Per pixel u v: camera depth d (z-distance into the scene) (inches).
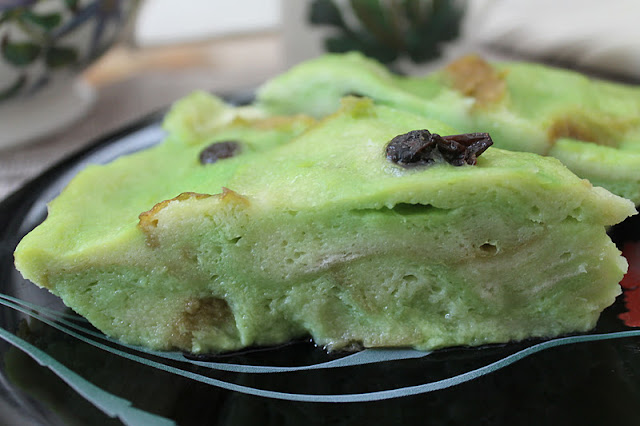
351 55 9.4
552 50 12.6
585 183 6.7
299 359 7.1
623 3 11.9
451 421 6.4
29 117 10.9
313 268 7.0
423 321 7.2
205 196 6.8
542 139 8.0
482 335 7.1
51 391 6.5
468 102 8.2
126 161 8.3
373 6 11.4
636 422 6.3
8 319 7.2
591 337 7.0
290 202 6.8
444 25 11.7
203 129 8.8
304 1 12.0
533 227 6.8
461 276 7.0
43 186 8.5
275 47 14.9
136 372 6.9
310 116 9.2
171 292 7.1
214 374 6.9
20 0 9.7
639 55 11.7
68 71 11.0
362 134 7.5
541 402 6.5
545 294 7.0
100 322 7.2
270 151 7.7
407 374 6.9
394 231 6.8
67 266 7.0
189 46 15.1
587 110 8.4
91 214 7.5
